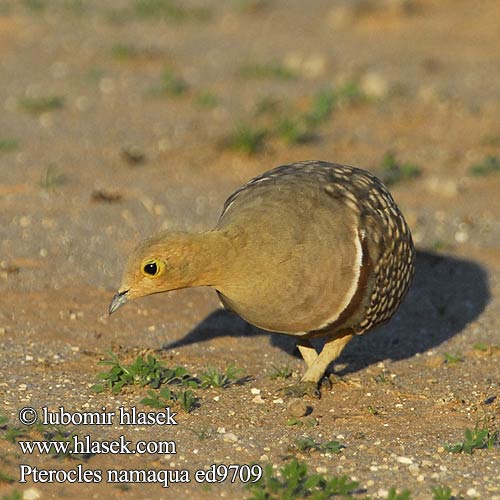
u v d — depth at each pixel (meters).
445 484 9.36
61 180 18.92
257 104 23.34
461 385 11.81
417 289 14.98
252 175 19.78
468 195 18.97
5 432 10.00
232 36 31.69
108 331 13.13
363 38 31.39
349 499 8.92
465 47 30.14
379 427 10.63
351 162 20.47
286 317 10.27
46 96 24.44
